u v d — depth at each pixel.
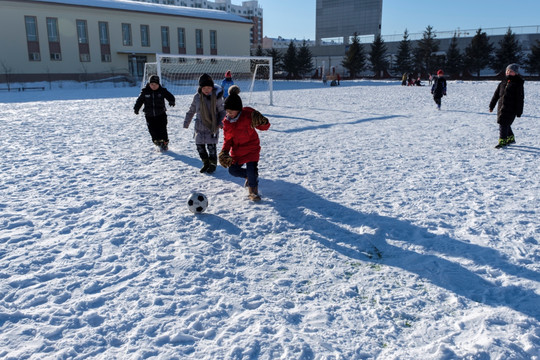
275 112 15.65
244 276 3.30
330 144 8.95
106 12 47.56
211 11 60.16
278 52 76.81
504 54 58.72
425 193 5.42
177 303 2.88
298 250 3.80
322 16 84.25
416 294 3.05
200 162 7.36
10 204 5.00
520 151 8.00
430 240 3.97
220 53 59.00
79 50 46.53
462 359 2.33
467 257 3.60
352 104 19.11
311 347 2.42
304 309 2.83
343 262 3.57
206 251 3.73
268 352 2.37
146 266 3.44
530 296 2.97
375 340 2.51
